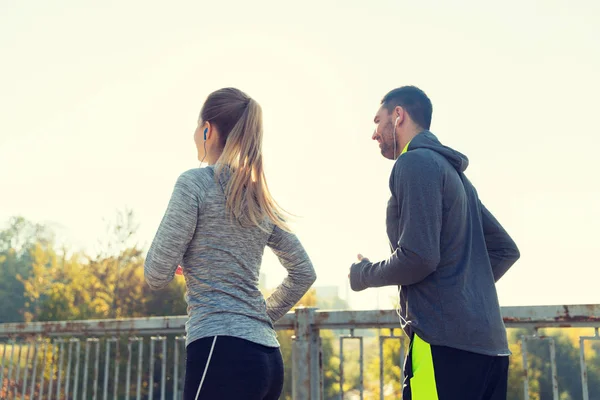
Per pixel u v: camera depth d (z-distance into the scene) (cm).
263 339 183
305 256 214
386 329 306
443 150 206
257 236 198
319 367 312
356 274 211
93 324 396
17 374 439
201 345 175
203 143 210
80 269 1616
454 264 192
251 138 201
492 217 229
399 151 227
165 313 1483
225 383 170
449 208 196
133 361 822
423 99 225
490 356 188
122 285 1556
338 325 307
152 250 185
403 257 185
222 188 192
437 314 187
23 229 5316
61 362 412
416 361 191
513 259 227
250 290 188
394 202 206
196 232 188
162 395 360
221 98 208
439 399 182
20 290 4491
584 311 261
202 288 183
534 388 450
